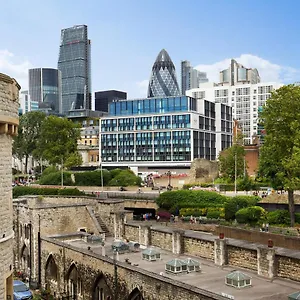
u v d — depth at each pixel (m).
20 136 167.62
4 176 29.47
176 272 40.44
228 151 119.69
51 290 56.53
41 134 151.25
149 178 127.19
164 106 161.88
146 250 47.28
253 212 63.84
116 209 64.75
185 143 154.50
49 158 133.75
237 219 65.25
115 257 45.81
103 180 117.06
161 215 76.69
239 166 110.44
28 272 62.38
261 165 69.88
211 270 41.88
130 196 88.19
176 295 34.28
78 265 50.00
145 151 161.00
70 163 128.75
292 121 61.97
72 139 138.25
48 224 62.25
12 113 30.14
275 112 63.72
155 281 36.81
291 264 37.28
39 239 60.38
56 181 120.44
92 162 194.75
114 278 42.81
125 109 168.25
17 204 66.94
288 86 63.69
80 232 63.28
